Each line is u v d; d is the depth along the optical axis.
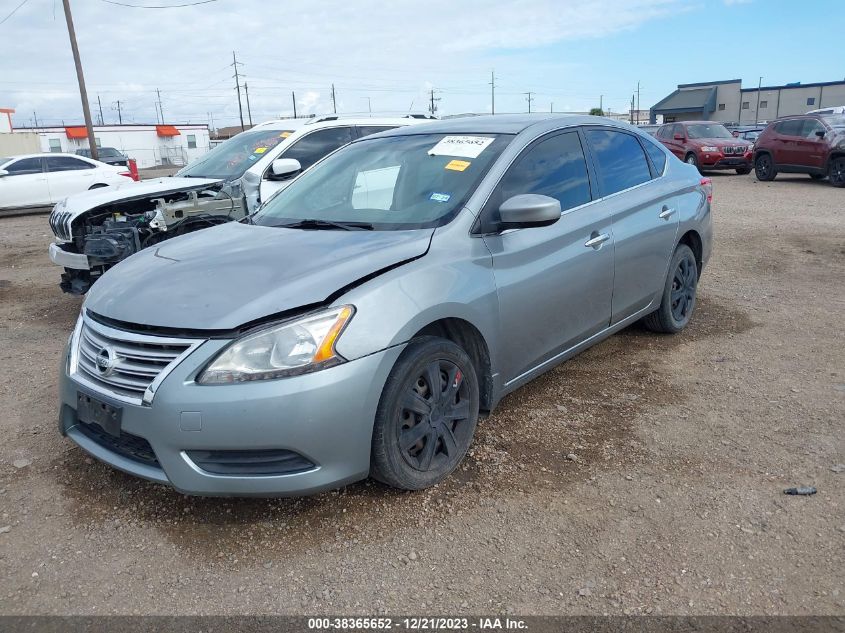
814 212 11.68
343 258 3.03
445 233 3.27
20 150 37.75
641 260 4.50
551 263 3.69
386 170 3.91
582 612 2.42
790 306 6.07
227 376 2.61
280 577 2.63
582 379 4.45
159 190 6.68
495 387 3.45
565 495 3.12
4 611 2.48
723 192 15.36
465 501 3.08
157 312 2.79
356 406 2.73
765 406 3.98
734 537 2.79
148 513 3.06
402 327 2.85
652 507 3.01
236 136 8.40
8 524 3.00
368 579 2.61
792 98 62.44
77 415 3.11
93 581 2.63
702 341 5.16
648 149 4.97
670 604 2.44
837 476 3.21
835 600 2.43
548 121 4.12
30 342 5.69
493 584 2.57
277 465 2.70
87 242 6.09
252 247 3.33
